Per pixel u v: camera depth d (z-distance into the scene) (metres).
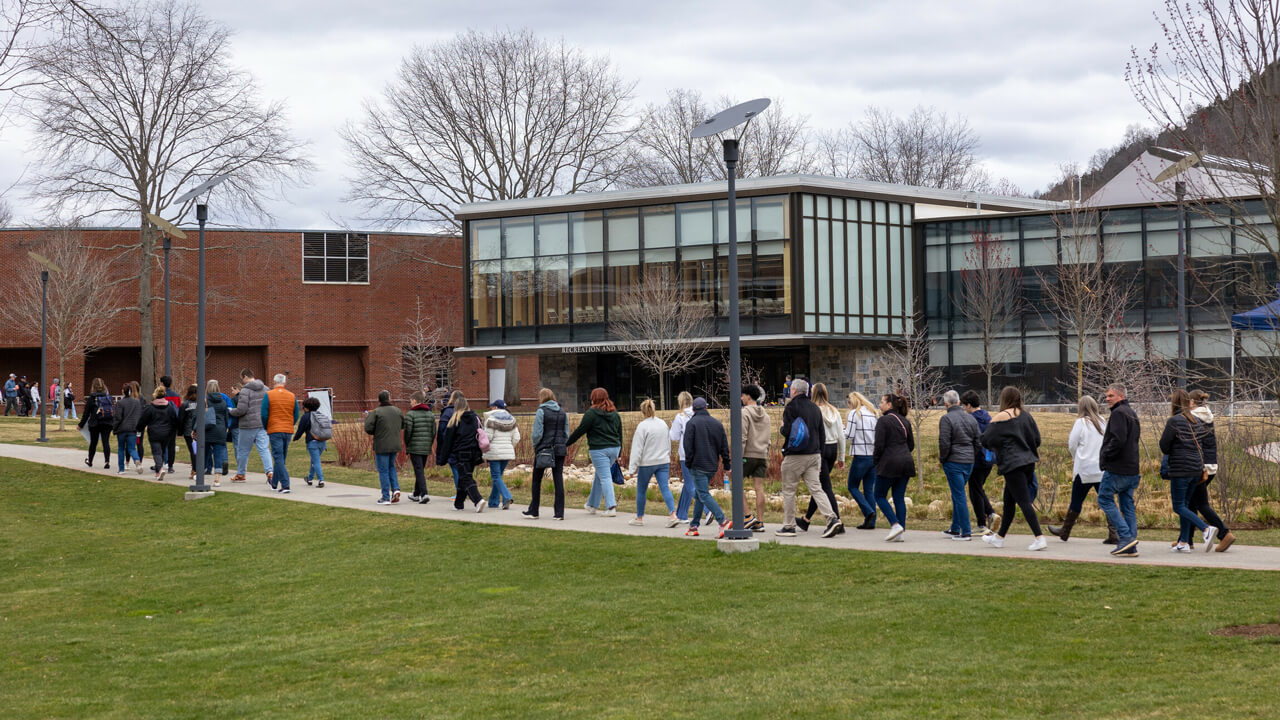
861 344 41.97
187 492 20.75
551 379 45.56
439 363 56.09
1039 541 13.01
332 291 55.97
